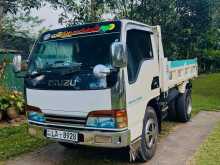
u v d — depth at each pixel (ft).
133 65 14.98
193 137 21.49
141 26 16.84
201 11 68.18
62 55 15.47
